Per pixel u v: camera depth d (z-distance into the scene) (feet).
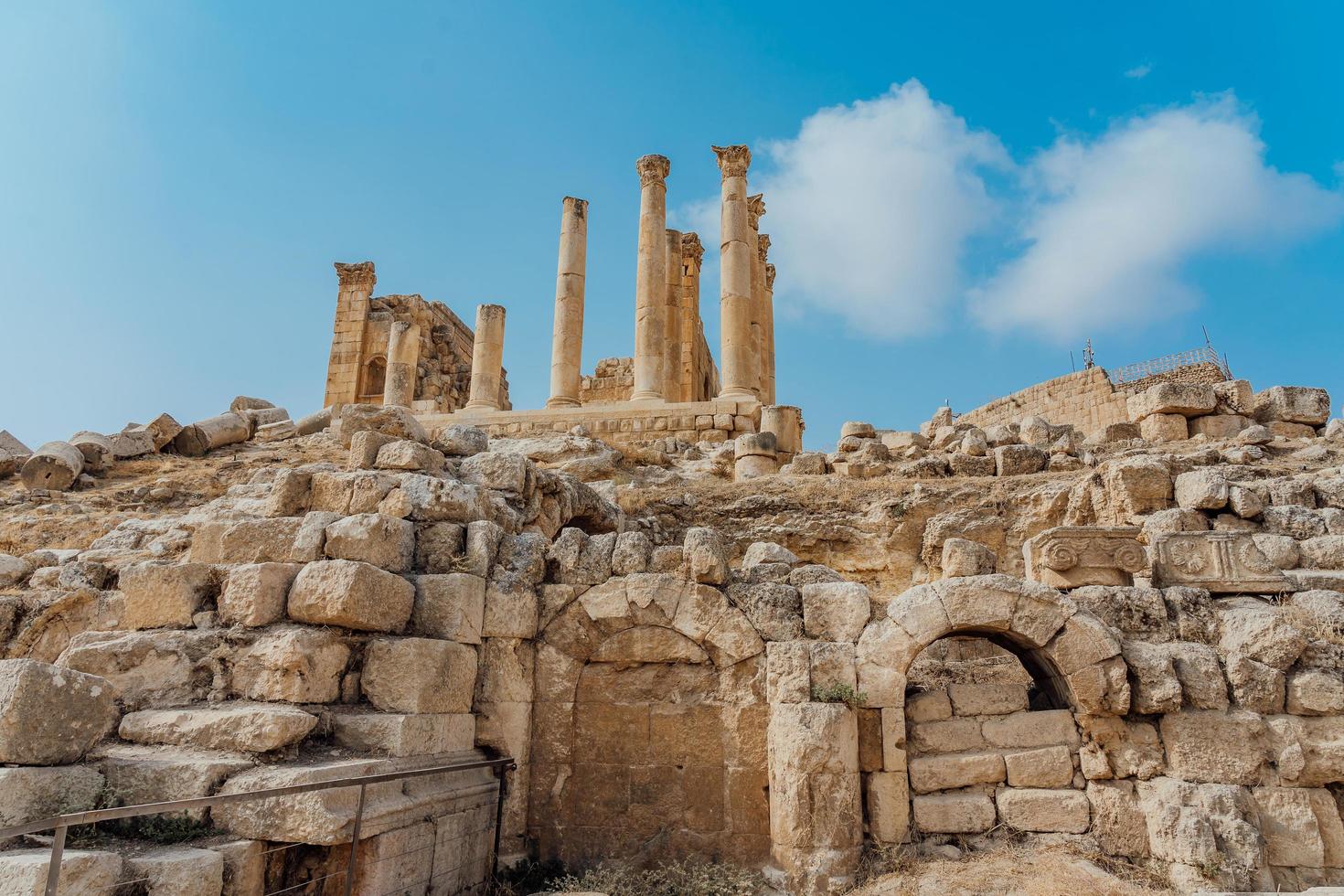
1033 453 65.21
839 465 70.38
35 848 19.03
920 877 26.13
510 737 31.01
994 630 30.60
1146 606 31.09
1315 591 31.65
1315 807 27.17
